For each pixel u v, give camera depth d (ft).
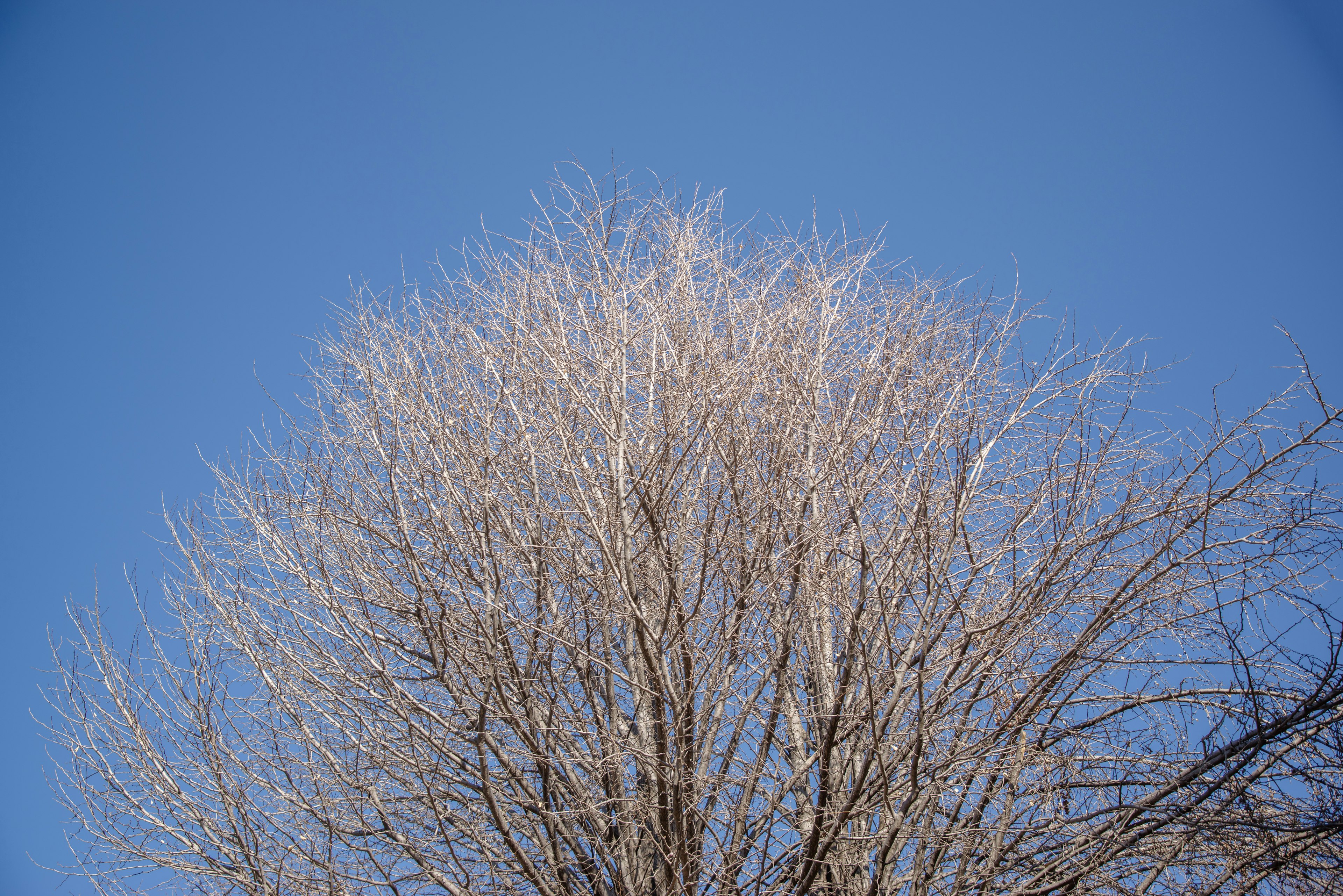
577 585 20.45
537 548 19.83
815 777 19.85
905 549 18.57
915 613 18.94
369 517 19.89
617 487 19.26
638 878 18.45
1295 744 15.47
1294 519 17.31
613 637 21.06
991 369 19.80
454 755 17.71
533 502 20.35
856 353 21.39
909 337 20.88
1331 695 15.16
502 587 19.57
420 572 18.89
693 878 17.48
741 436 20.27
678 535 20.02
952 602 17.43
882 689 17.12
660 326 21.31
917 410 19.16
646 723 19.34
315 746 18.08
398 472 19.60
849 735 17.57
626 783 19.57
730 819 18.58
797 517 19.15
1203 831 16.28
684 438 20.11
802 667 19.80
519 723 18.53
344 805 18.31
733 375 20.56
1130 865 17.12
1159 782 17.20
